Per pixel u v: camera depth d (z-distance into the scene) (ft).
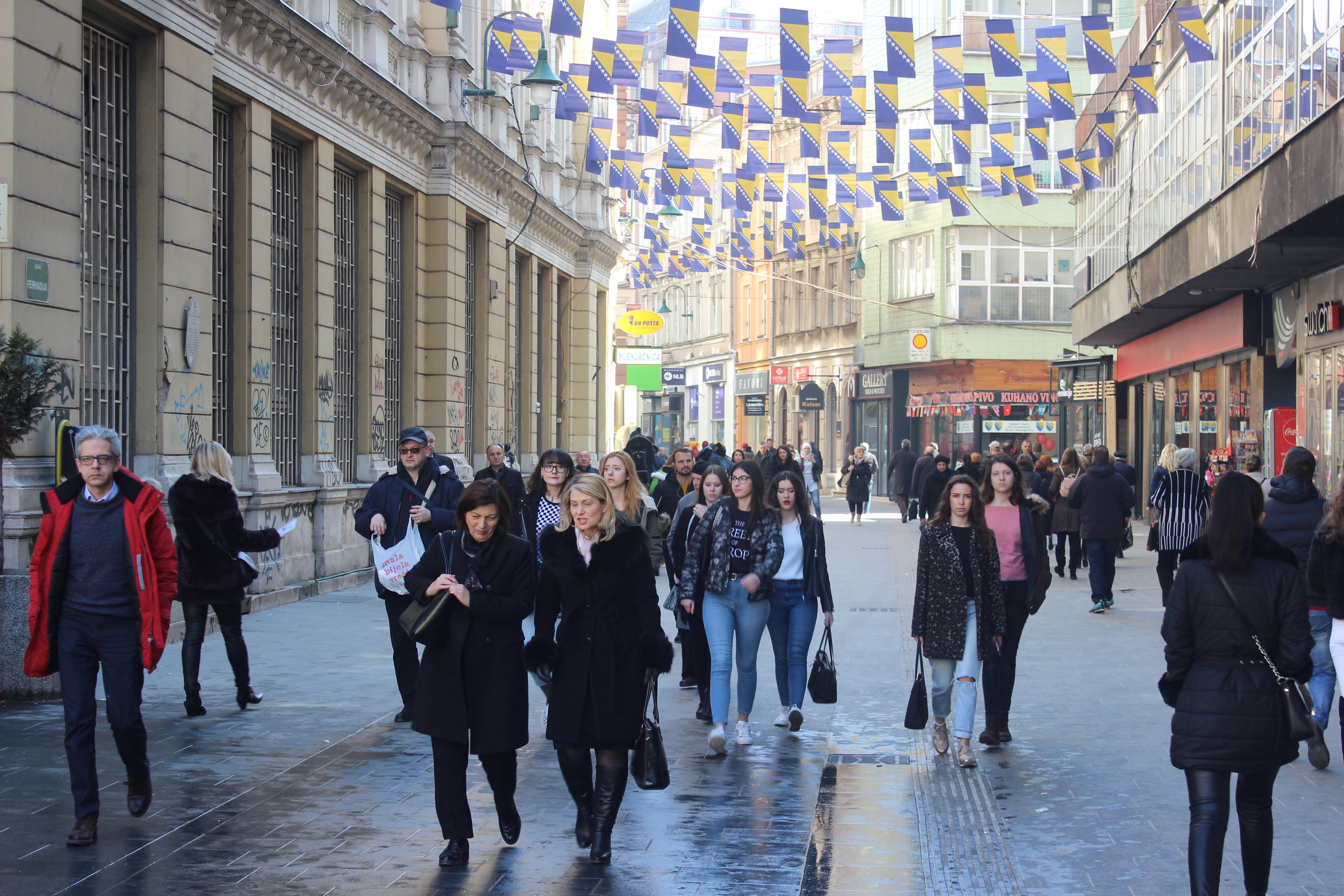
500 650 20.67
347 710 31.89
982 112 59.31
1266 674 17.56
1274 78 51.78
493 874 19.94
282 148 55.01
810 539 30.66
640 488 28.37
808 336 186.60
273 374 53.16
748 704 29.32
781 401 197.36
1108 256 94.12
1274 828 22.25
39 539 21.59
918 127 149.38
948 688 28.19
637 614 21.03
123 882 19.29
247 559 31.76
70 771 21.26
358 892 19.02
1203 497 45.42
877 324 161.27
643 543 21.11
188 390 44.27
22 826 21.93
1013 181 76.89
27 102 34.53
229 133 49.65
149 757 26.94
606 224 117.91
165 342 42.65
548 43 98.78
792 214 186.09
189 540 30.86
